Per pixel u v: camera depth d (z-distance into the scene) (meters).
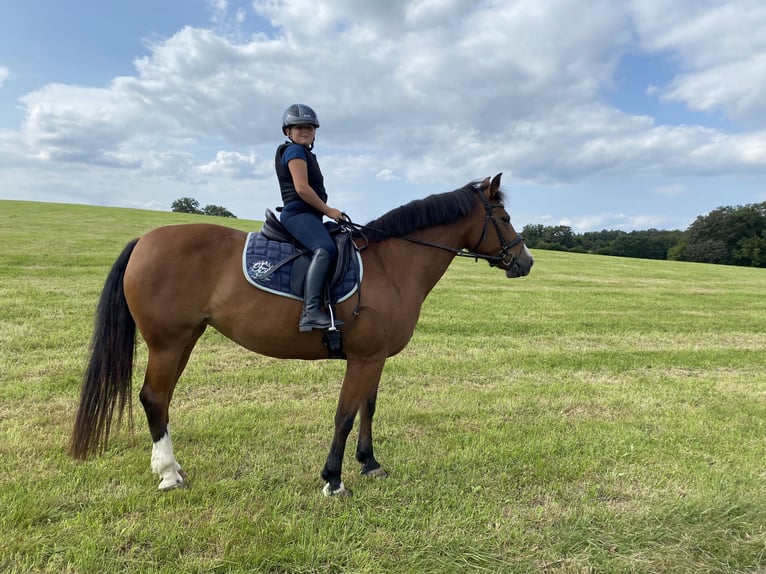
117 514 3.06
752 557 2.91
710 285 19.52
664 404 5.59
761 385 6.41
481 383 6.22
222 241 3.44
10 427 4.16
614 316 11.46
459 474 3.76
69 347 6.66
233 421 4.55
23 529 2.84
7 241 18.78
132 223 30.98
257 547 2.79
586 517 3.18
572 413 5.24
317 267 3.22
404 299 3.59
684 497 3.51
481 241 4.02
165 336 3.31
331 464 3.39
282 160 3.40
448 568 2.71
